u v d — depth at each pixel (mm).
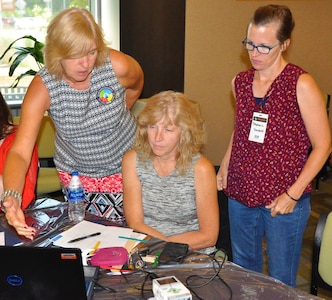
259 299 1409
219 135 4945
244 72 2166
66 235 1783
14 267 1299
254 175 2127
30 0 4355
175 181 1958
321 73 5094
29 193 2131
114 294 1434
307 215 2166
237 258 2379
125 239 1747
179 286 1392
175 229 2012
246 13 4688
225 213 2629
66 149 2312
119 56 2117
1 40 4363
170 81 4559
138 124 1957
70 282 1302
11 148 2004
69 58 1812
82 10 1864
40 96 2047
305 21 4875
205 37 4598
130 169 2008
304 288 2957
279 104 2014
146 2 4258
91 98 2105
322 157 2010
